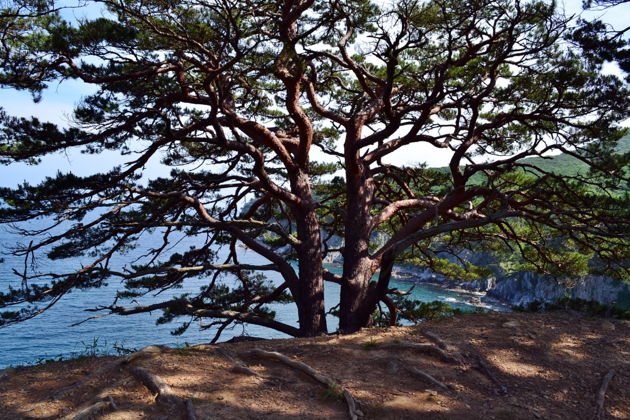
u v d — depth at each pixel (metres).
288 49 9.91
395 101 16.41
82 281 12.77
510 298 81.19
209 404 5.53
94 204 12.16
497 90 15.35
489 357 7.35
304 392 6.10
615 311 10.34
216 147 16.50
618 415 5.86
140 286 14.52
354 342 7.99
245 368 6.56
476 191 13.69
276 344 8.02
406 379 6.56
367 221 14.66
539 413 5.84
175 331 15.66
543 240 17.59
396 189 21.78
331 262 110.69
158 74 12.02
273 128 17.30
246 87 14.84
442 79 12.12
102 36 10.04
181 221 13.65
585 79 12.63
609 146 14.11
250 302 15.49
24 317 11.81
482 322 9.19
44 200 11.58
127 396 5.64
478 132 14.62
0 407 5.38
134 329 48.78
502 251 20.83
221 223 13.94
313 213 14.81
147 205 14.18
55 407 5.38
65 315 53.78
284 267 14.59
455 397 6.11
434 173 18.88
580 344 8.00
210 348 7.62
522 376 6.84
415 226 14.03
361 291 13.97
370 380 6.46
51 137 11.48
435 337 7.96
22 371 6.59
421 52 15.34
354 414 5.47
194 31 11.32
